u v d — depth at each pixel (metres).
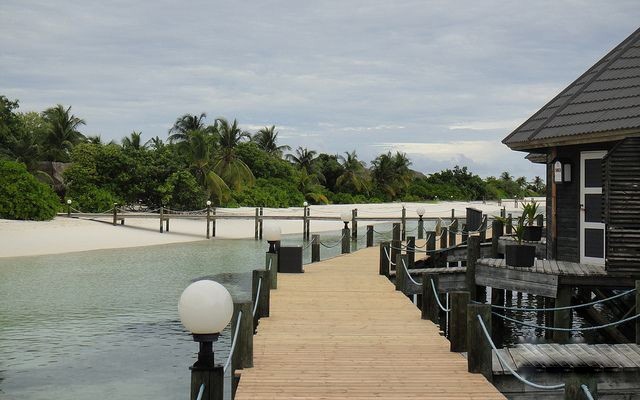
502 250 19.19
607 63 14.88
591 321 15.90
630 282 12.16
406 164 95.19
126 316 16.31
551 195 15.05
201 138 53.31
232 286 20.67
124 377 11.42
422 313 11.08
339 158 84.00
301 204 66.56
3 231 33.38
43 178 53.50
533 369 8.21
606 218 12.12
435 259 20.88
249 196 60.31
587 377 5.53
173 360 12.47
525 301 21.06
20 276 22.81
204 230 42.28
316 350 8.93
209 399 5.48
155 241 35.88
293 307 12.16
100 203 45.34
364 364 8.22
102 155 47.53
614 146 12.57
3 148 58.62
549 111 15.05
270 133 81.31
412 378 7.59
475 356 7.83
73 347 13.35
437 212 69.06
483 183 116.94
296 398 6.83
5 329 14.88
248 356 7.95
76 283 21.39
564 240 14.48
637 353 9.00
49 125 65.25
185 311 5.40
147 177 48.19
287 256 16.94
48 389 10.77
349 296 13.40
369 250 23.38
